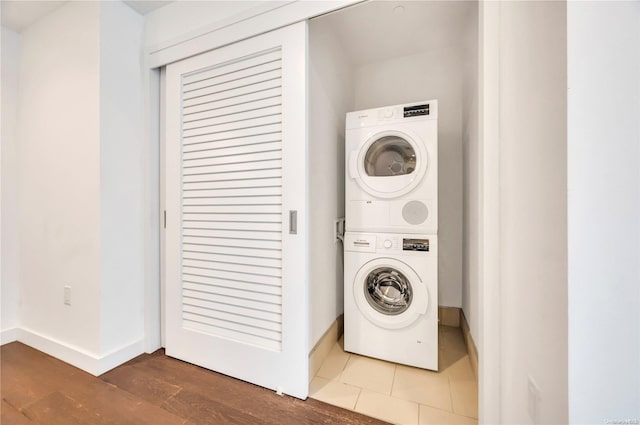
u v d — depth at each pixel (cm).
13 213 186
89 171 149
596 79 66
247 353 138
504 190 97
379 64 224
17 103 187
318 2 118
